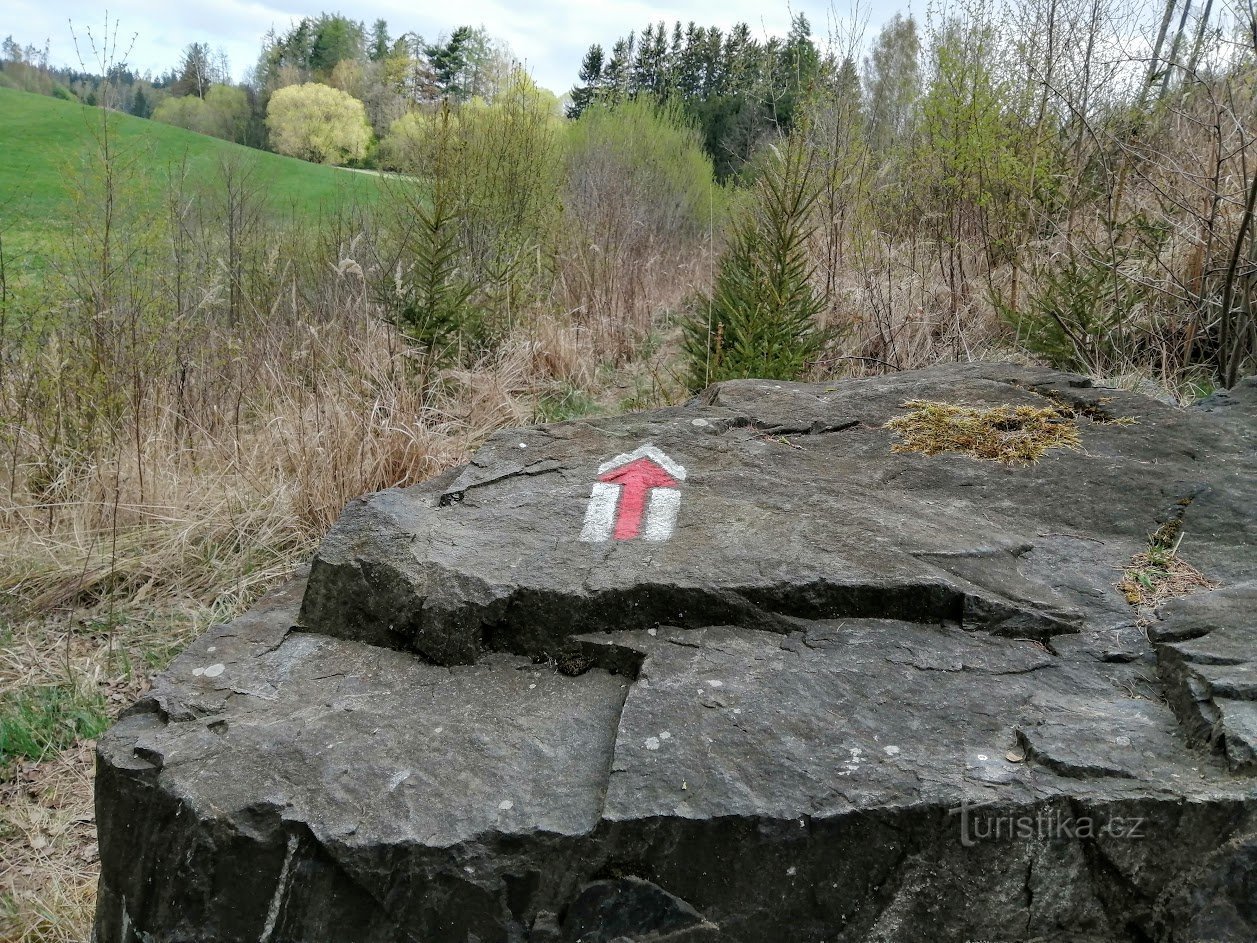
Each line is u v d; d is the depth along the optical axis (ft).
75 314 20.43
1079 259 21.83
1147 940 6.53
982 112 22.35
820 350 21.31
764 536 9.59
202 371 21.12
